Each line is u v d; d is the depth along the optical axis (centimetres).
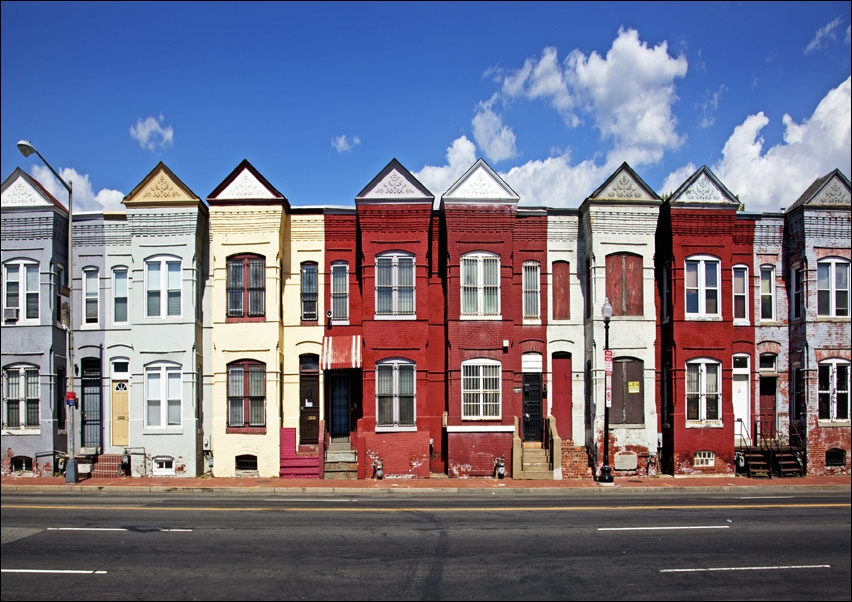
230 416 2486
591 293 2547
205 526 1547
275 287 2495
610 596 1066
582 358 2608
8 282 2581
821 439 2581
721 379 2530
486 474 2458
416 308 2495
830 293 2627
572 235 2634
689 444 2497
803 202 2633
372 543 1381
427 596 1059
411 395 2472
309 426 2572
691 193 2562
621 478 2444
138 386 2503
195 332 2508
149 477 2456
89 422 2598
